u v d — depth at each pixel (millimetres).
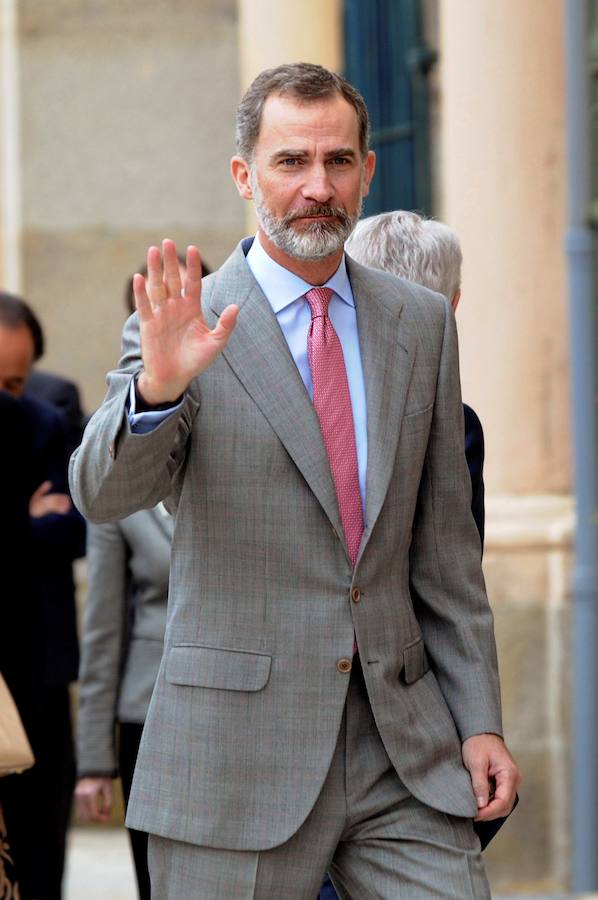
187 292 7453
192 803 7922
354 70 20281
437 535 8578
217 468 7953
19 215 22172
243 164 8539
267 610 7988
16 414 12422
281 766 7938
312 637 7984
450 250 9734
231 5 21969
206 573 8016
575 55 17984
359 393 8328
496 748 8414
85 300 22141
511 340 18062
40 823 14711
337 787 8094
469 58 17953
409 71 19812
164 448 7527
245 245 8602
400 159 20047
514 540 18047
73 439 18312
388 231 9734
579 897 17156
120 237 22109
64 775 14984
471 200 18031
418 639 8445
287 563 7988
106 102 22094
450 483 8562
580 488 18156
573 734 18094
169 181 22047
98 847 20281
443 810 8125
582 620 18047
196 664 7969
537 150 17984
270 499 7957
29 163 22172
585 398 18141
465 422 9266
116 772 12641
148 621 12234
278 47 19547
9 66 22125
